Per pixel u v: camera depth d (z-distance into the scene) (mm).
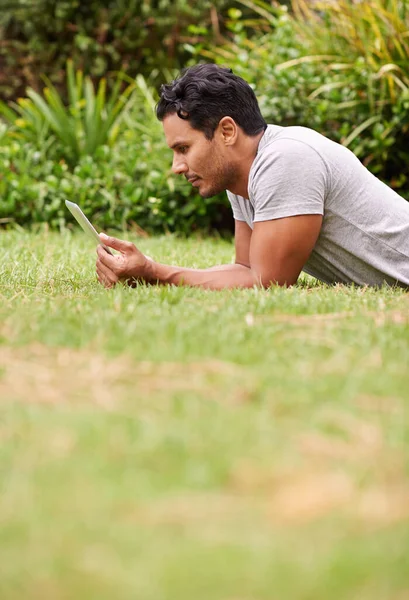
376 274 3627
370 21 7262
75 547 1258
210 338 2324
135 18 10438
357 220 3553
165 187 7488
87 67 10531
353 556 1229
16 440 1631
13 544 1269
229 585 1163
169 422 1719
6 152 7902
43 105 8188
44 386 1967
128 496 1411
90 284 3682
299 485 1454
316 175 3434
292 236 3424
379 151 7137
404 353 2234
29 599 1137
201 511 1367
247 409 1806
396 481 1476
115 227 7535
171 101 3496
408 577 1184
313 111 7355
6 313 2699
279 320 2627
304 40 7820
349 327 2512
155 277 3521
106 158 7867
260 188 3434
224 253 5789
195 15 10281
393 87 7145
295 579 1177
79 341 2309
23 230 7289
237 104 3482
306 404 1837
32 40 10461
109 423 1705
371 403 1861
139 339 2330
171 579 1177
